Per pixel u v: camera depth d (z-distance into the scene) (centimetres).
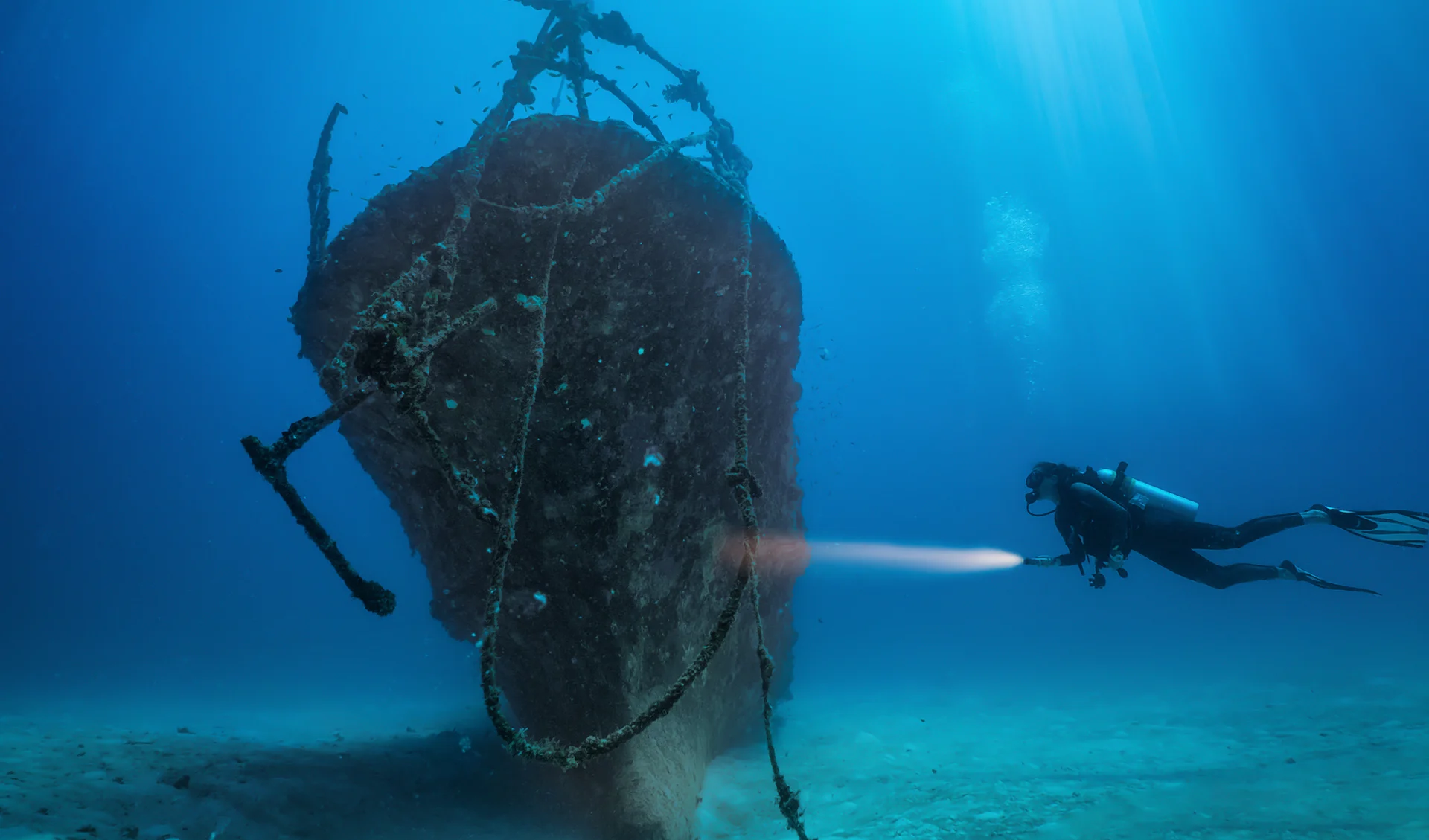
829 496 4375
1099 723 727
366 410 456
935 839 372
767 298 495
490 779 506
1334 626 1450
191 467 3541
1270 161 3741
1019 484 4328
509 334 411
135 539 3278
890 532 4338
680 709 483
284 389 3831
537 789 480
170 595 2873
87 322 3625
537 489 433
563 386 418
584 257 404
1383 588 1994
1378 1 3250
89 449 3469
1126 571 479
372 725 824
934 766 558
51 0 3341
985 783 484
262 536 3328
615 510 436
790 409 578
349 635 2173
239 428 3650
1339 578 2178
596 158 404
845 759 597
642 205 405
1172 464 4003
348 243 393
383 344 253
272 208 3959
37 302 3559
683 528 477
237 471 3497
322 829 385
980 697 995
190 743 557
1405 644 1109
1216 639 1458
